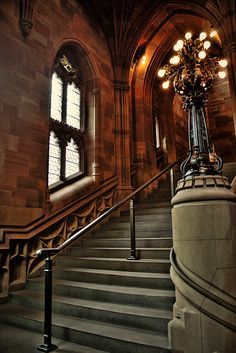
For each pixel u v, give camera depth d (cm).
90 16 966
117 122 999
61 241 700
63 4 851
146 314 362
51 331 377
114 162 965
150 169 1125
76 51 910
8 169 616
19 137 651
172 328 305
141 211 759
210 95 1543
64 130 834
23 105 673
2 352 338
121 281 466
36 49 732
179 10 1064
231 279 296
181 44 514
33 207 655
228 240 305
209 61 513
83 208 792
